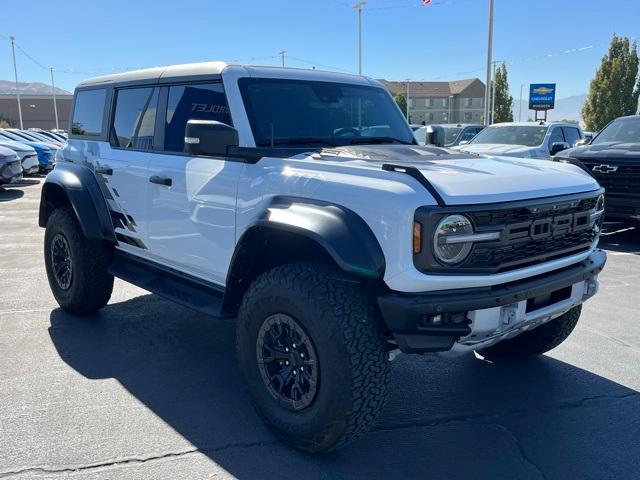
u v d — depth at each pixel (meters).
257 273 3.60
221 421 3.54
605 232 10.05
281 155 3.57
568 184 3.36
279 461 3.13
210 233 3.84
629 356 4.61
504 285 3.07
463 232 2.87
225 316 3.70
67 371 4.21
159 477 2.96
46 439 3.28
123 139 4.76
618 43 50.81
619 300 6.07
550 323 4.19
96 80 5.28
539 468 3.10
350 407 2.91
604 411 3.72
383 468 3.09
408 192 2.86
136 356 4.50
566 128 12.92
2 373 4.15
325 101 4.20
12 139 21.39
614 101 50.91
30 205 13.65
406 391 4.01
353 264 2.83
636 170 8.46
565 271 3.39
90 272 5.11
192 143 3.38
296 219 3.05
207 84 4.03
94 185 4.95
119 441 3.28
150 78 4.54
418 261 2.82
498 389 4.04
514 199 3.02
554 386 4.08
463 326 2.89
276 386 3.29
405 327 2.83
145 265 4.69
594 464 3.14
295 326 3.08
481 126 18.16
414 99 105.75
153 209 4.32
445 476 3.02
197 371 4.25
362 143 4.21
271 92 3.97
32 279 6.76
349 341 2.88
